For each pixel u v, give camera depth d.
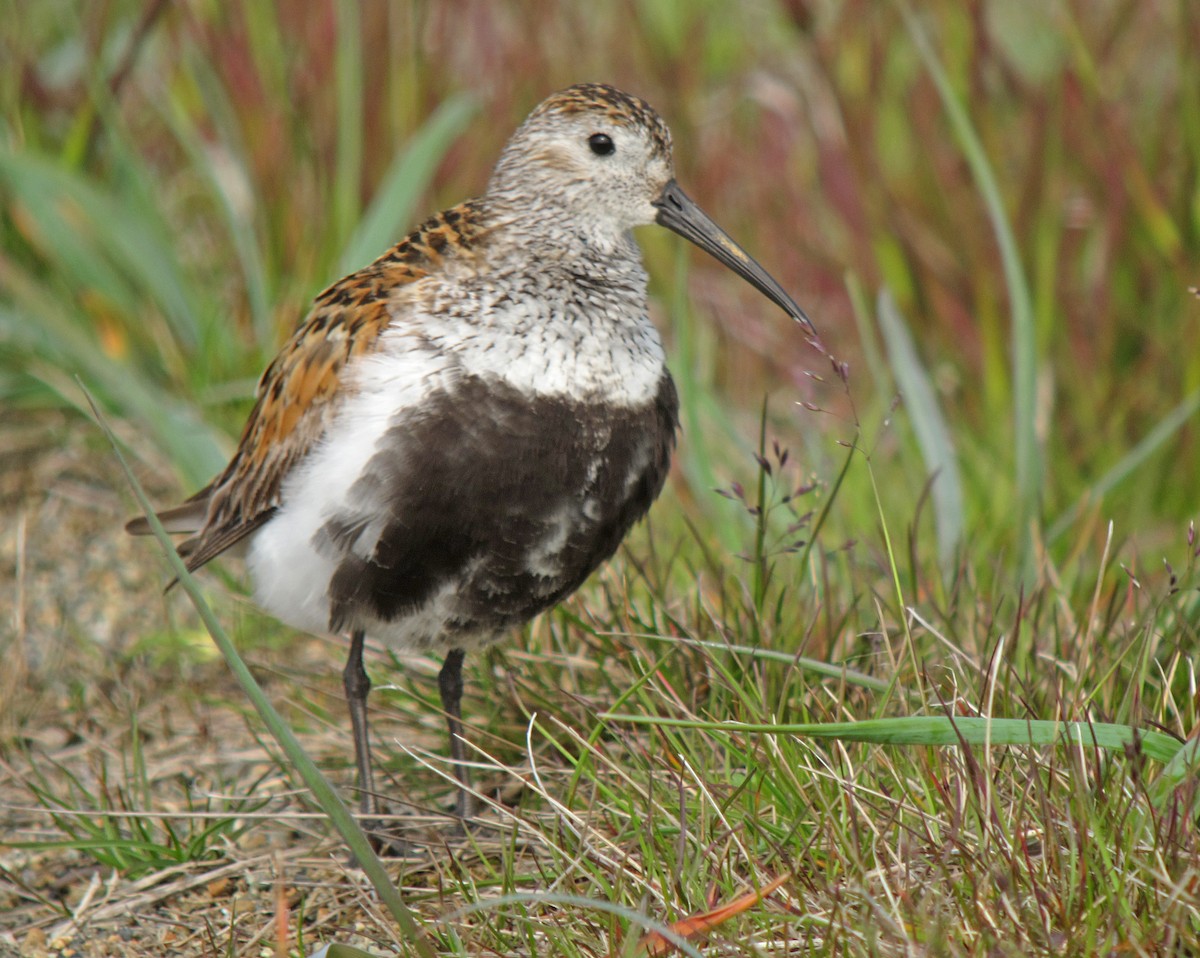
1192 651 8.66
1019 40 16.22
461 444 7.95
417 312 8.14
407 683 9.56
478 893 7.67
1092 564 10.45
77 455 12.34
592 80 14.99
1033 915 6.49
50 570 11.41
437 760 8.97
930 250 13.05
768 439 12.60
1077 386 12.41
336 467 8.05
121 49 14.55
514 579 8.26
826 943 6.44
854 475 11.55
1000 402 12.17
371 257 12.23
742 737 8.03
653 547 9.87
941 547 9.96
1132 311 12.68
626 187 8.80
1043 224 12.58
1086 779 7.00
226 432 12.02
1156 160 12.97
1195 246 12.42
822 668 7.89
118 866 8.37
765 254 14.14
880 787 7.35
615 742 8.78
